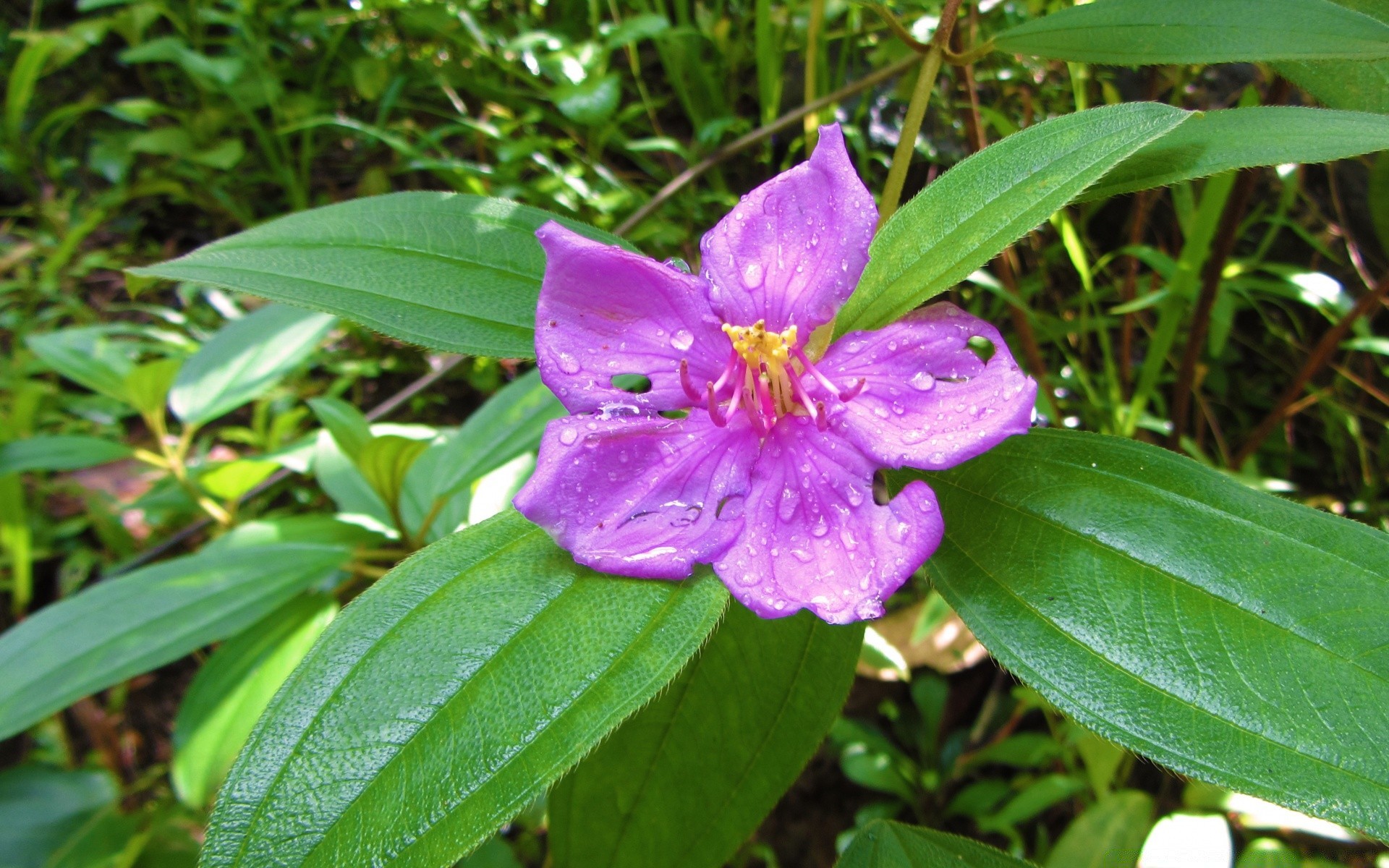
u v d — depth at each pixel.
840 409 0.12
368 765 0.09
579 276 0.12
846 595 0.10
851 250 0.12
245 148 0.40
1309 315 0.29
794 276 0.12
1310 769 0.09
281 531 0.20
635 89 0.37
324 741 0.09
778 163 0.33
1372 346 0.23
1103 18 0.13
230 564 0.19
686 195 0.31
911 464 0.11
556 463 0.11
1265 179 0.28
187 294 0.35
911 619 0.26
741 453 0.12
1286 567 0.10
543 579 0.11
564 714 0.09
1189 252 0.19
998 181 0.12
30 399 0.26
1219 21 0.12
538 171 0.34
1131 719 0.09
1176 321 0.21
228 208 0.38
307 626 0.19
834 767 0.25
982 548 0.11
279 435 0.29
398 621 0.10
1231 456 0.29
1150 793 0.23
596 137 0.32
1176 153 0.12
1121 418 0.24
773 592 0.11
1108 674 0.10
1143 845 0.18
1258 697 0.09
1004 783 0.23
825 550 0.11
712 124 0.30
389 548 0.22
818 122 0.27
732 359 0.12
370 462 0.18
